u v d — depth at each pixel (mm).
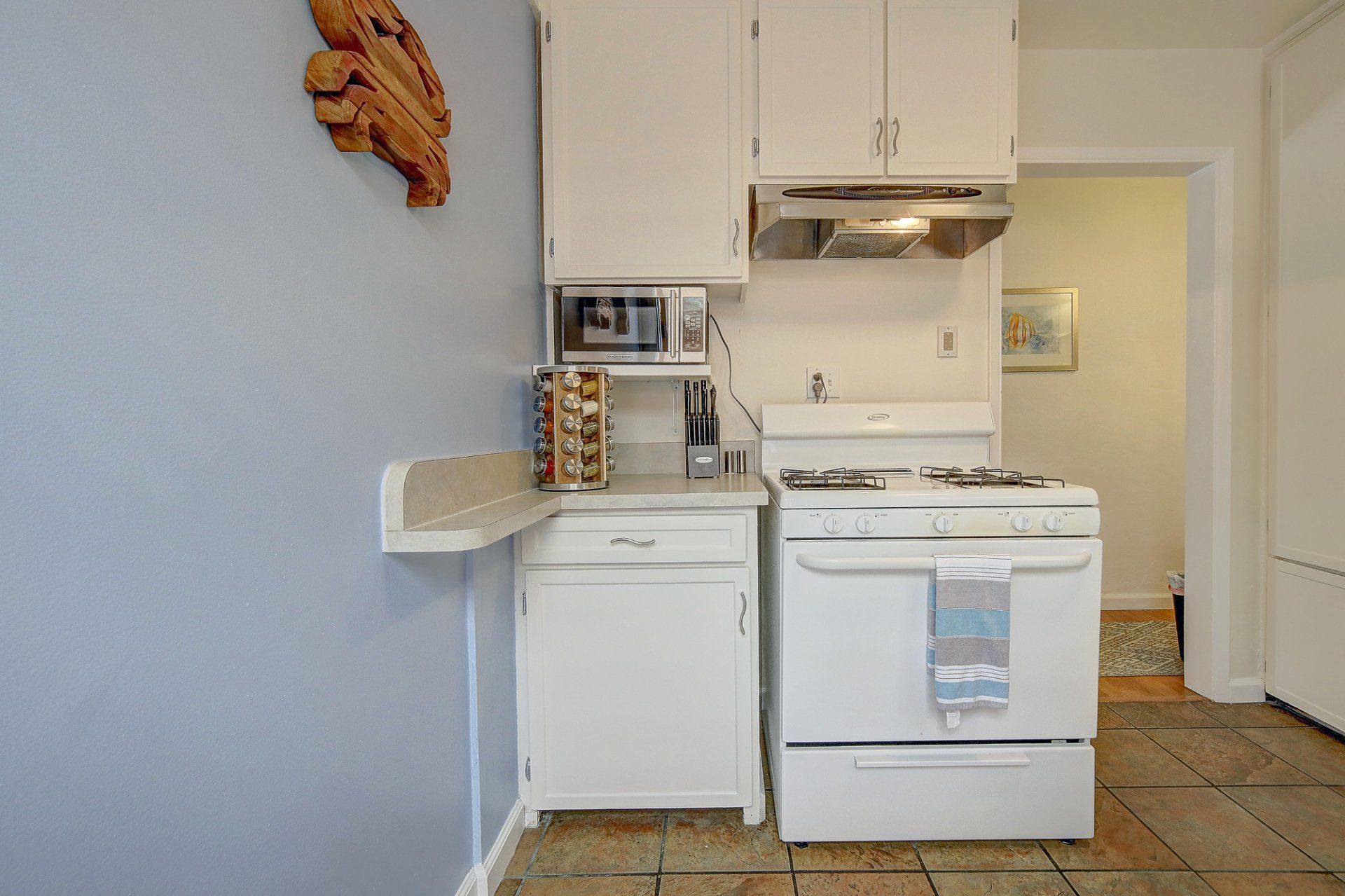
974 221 1878
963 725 1467
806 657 1470
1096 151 2164
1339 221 1950
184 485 572
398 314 983
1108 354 3336
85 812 479
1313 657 2049
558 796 1573
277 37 702
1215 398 2230
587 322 1825
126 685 513
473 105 1313
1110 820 1585
